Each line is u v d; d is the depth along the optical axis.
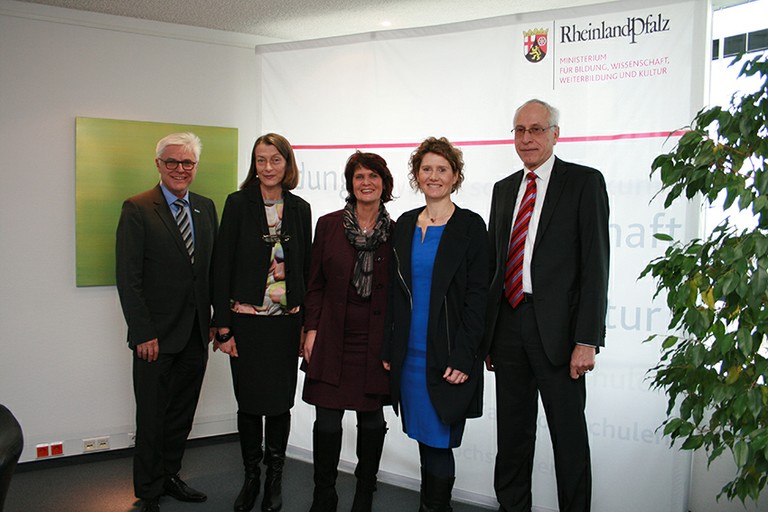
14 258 3.54
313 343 2.70
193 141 2.99
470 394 2.40
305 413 3.68
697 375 1.94
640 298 2.80
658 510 2.82
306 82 3.54
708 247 1.86
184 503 3.08
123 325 3.77
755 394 1.75
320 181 3.55
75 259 3.65
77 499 3.16
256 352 2.84
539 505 3.04
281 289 2.85
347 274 2.63
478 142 3.10
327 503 2.71
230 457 3.74
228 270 2.86
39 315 3.60
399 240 2.52
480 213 3.12
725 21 2.87
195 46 3.88
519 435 2.54
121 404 3.78
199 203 3.09
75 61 3.60
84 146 3.62
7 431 1.69
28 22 3.49
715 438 1.93
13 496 3.19
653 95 2.74
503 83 3.03
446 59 3.15
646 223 2.78
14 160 3.51
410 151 3.29
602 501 2.92
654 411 2.81
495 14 3.59
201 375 3.12
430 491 2.53
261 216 2.84
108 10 3.59
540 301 2.33
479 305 2.38
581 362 2.27
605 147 2.83
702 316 1.85
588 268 2.27
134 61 3.74
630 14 2.75
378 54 3.33
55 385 3.64
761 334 1.76
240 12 3.60
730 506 2.70
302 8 3.51
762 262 1.69
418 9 3.52
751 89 2.74
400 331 2.47
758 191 1.78
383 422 2.78
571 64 2.88
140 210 2.86
